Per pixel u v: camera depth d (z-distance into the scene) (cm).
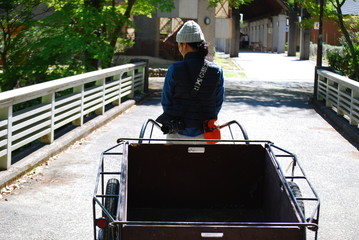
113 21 1589
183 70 447
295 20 4669
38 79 1408
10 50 1458
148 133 1036
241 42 7988
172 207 426
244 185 426
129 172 421
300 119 1270
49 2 1594
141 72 1692
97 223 302
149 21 3064
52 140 859
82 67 1441
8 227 520
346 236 525
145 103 1519
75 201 611
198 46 450
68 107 938
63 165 775
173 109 454
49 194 634
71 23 1476
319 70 1525
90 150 882
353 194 673
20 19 1559
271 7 5388
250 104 1520
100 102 1174
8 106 668
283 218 339
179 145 418
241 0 1905
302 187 700
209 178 425
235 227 281
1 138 674
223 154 421
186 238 281
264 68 3158
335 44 5247
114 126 1120
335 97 1327
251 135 1050
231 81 2309
